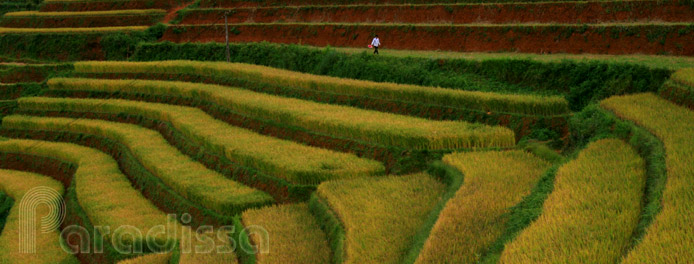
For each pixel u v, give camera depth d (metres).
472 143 16.33
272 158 17.27
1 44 45.00
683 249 7.59
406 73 23.80
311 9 37.31
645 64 17.98
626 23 24.89
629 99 16.09
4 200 22.61
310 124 19.59
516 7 28.52
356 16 34.94
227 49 33.28
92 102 29.48
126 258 15.26
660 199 9.55
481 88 21.19
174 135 23.27
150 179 19.44
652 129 13.00
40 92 32.91
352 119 19.12
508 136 16.23
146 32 41.16
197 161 20.36
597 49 24.12
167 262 14.17
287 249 12.63
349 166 16.22
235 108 23.61
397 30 31.16
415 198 13.73
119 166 23.08
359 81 23.41
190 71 31.02
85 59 41.53
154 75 32.09
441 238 10.52
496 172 13.80
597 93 18.25
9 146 27.41
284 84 25.70
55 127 28.16
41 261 17.00
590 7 26.39
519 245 8.92
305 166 16.33
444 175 14.81
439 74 23.38
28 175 25.31
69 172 24.09
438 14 31.34
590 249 8.35
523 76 20.98
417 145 16.41
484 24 29.08
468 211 11.53
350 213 13.05
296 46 31.34
